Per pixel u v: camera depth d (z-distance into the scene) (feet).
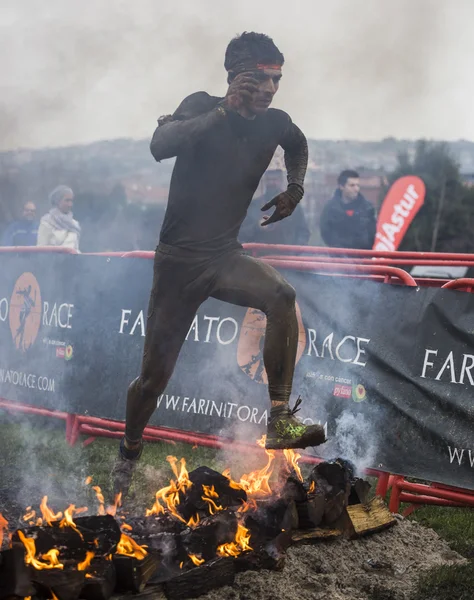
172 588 9.93
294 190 11.35
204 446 17.89
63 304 19.43
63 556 9.59
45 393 19.77
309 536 12.13
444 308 15.05
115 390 18.65
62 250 19.47
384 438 15.47
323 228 28.25
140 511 13.50
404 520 13.98
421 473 15.11
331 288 16.08
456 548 13.19
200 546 10.47
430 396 15.08
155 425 17.93
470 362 14.78
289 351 10.68
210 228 11.20
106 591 9.36
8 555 9.04
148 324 12.03
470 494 14.94
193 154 10.87
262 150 11.07
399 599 10.77
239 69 10.36
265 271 10.92
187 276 11.37
